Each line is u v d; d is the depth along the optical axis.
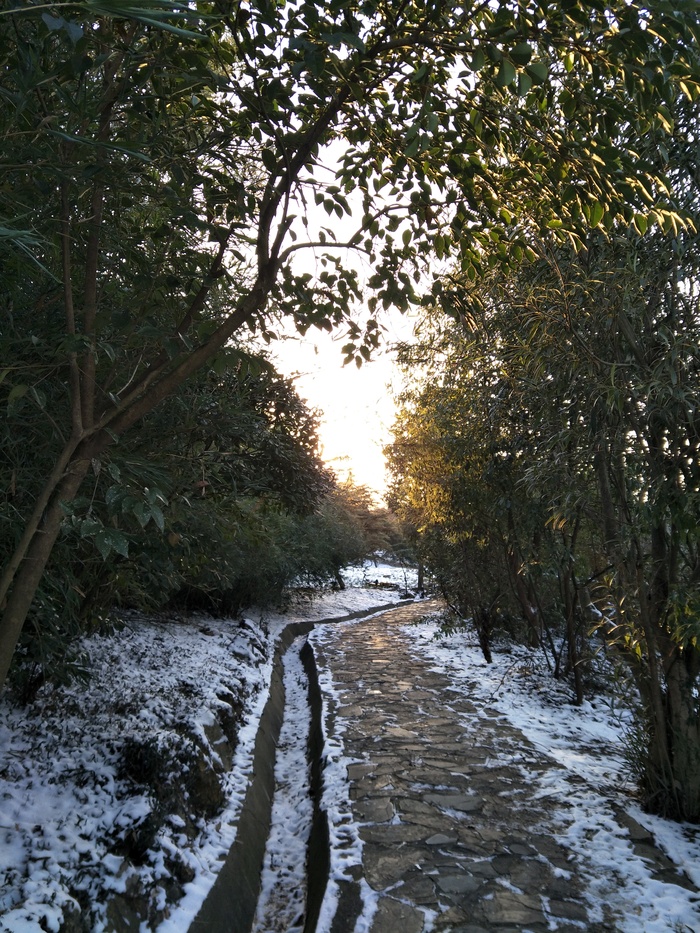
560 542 7.11
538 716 6.93
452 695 7.93
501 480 7.54
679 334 3.90
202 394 4.09
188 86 2.60
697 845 3.88
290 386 6.70
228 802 4.34
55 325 2.58
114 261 2.67
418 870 3.65
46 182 2.06
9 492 2.65
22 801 3.17
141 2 1.21
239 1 2.60
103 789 3.42
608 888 3.45
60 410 2.77
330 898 3.37
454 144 3.04
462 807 4.54
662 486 3.69
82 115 1.91
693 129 3.88
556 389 4.45
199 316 2.96
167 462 3.71
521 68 2.31
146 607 5.28
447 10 2.58
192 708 4.98
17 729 3.96
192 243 3.04
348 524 20.20
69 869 2.74
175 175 2.54
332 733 6.39
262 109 2.73
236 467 5.66
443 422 7.85
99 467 2.16
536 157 3.04
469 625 11.27
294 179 2.76
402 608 19.30
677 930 3.05
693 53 2.34
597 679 7.95
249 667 7.86
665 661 4.22
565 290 4.03
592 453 4.14
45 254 2.19
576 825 4.21
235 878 3.62
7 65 1.96
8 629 2.00
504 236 3.45
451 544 10.07
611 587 4.50
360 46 2.18
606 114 2.63
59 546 3.12
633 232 3.93
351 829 4.18
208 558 5.20
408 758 5.59
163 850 3.22
